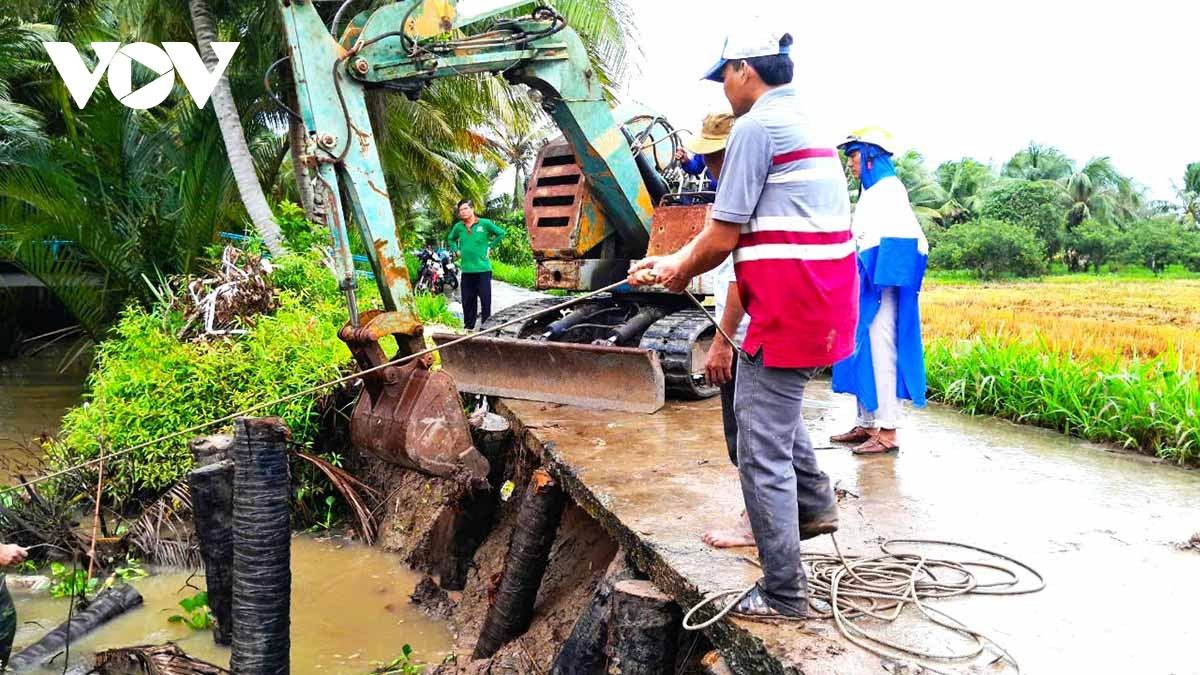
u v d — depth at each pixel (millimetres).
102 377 8125
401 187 22672
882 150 5613
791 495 3059
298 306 8773
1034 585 3539
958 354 8695
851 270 2986
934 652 2900
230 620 5504
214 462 5922
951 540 4109
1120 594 3471
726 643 3146
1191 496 4934
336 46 6309
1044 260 41125
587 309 8477
